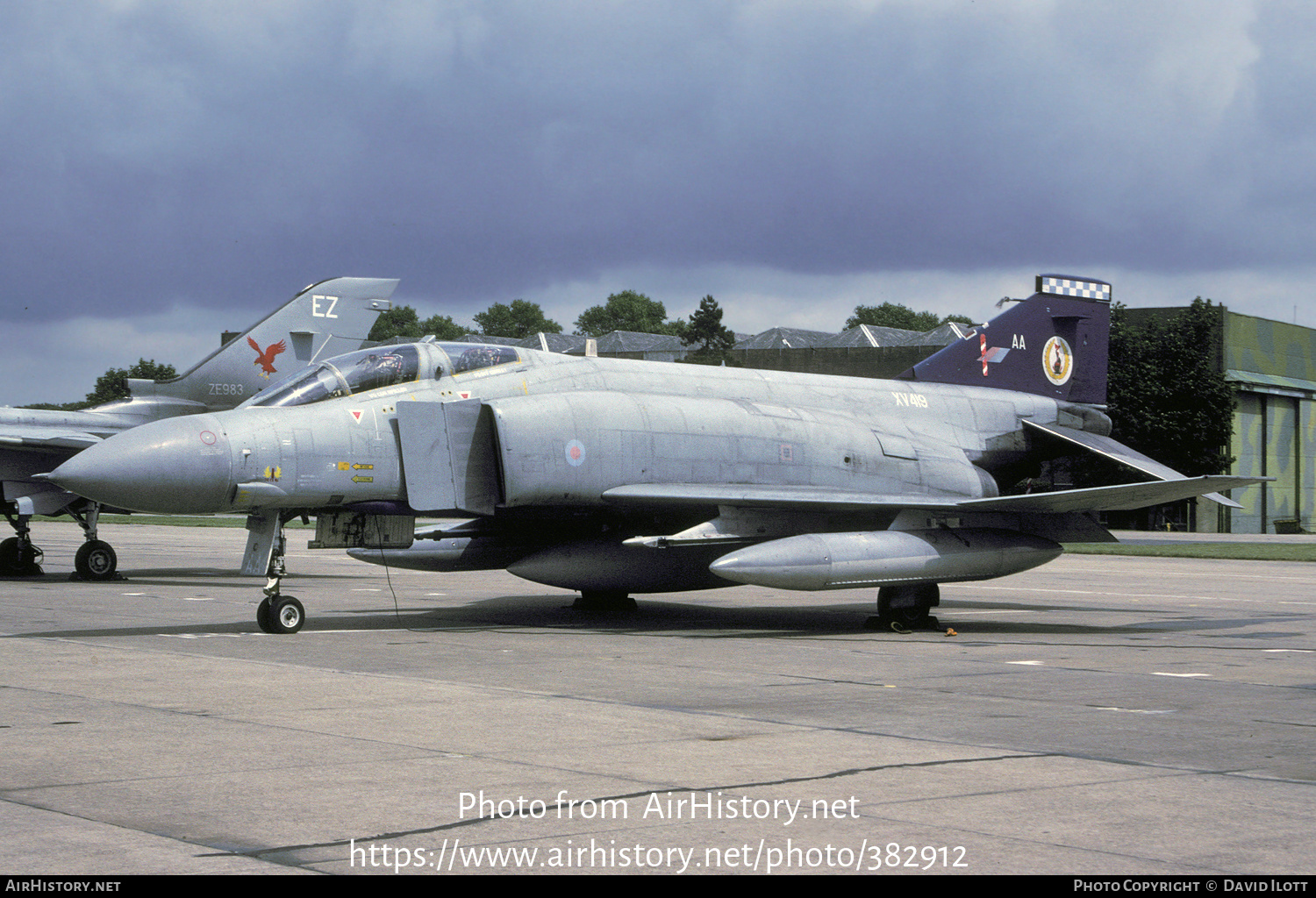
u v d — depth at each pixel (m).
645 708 8.14
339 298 23.17
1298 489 62.84
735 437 14.45
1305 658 11.66
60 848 4.73
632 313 150.25
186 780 5.85
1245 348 58.75
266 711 7.78
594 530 15.45
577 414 13.41
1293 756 6.79
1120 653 11.94
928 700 8.73
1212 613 16.92
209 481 11.91
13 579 20.89
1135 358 52.66
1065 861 4.70
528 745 6.75
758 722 7.64
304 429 12.48
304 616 13.37
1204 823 5.29
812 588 13.23
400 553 15.38
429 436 12.86
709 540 13.69
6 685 8.82
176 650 11.09
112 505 11.98
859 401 16.70
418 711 7.83
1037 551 14.56
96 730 7.10
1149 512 58.94
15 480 19.78
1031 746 6.97
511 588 20.20
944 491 16.22
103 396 87.56
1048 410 18.56
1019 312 18.84
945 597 19.86
